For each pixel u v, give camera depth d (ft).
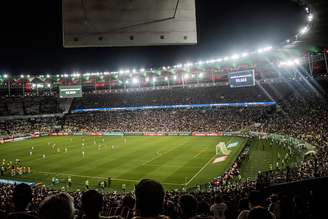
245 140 204.64
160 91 346.54
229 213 31.37
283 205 29.32
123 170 137.08
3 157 182.19
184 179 118.32
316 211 31.48
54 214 12.17
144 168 138.92
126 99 347.97
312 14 54.65
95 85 357.20
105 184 113.50
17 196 15.65
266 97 272.10
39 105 345.72
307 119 201.57
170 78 327.88
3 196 76.89
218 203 32.14
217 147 162.09
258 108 268.62
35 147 216.74
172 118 290.35
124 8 30.17
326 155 102.78
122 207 24.50
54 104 352.69
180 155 163.94
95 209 14.37
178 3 30.63
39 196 78.43
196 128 255.70
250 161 140.77
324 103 224.94
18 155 186.80
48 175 134.92
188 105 307.37
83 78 347.97
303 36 91.20
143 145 205.26
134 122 298.35
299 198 32.24
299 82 271.28
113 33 29.99
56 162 160.76
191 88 333.21
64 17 29.53
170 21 30.55
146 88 346.54
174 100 319.68
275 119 225.97
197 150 176.14
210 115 278.26
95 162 156.35
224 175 111.14
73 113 352.08
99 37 29.84
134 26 30.17
